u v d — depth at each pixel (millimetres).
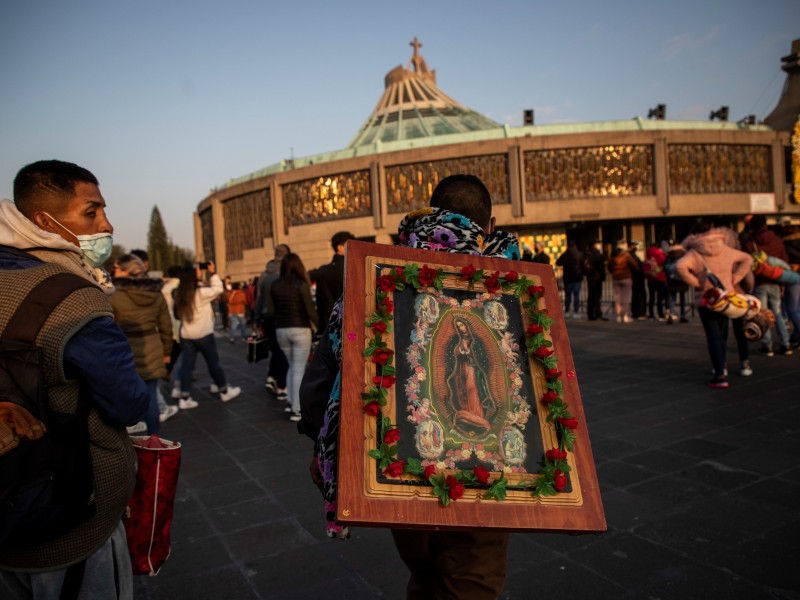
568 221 31766
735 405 5602
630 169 31969
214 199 40406
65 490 1419
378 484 1436
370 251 1686
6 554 1479
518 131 34969
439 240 1843
